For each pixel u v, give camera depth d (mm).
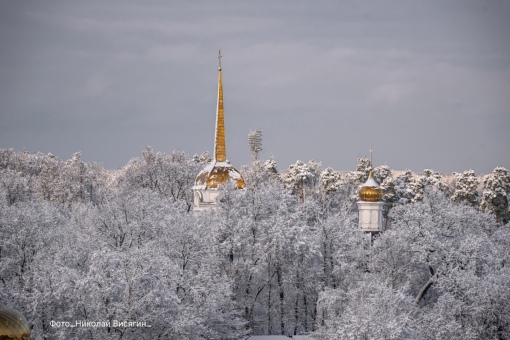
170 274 99312
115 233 115062
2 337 66750
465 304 109438
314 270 123562
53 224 121938
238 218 124625
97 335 90125
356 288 110625
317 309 113688
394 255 122188
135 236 114750
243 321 113625
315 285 122125
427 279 124062
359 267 124750
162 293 93375
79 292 92562
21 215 114938
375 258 122812
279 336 118125
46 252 106500
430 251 118875
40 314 93625
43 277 95125
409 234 122188
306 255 121312
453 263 117000
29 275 100438
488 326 107875
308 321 123500
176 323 92812
